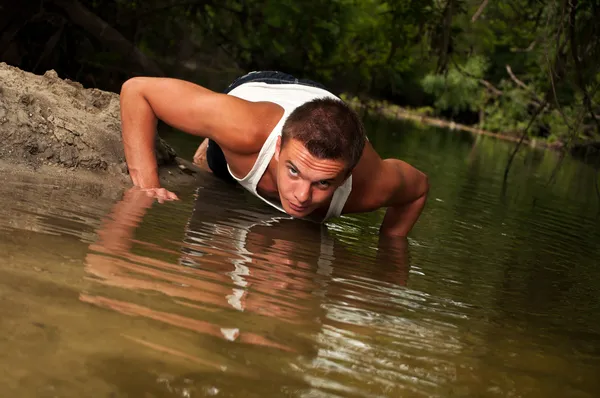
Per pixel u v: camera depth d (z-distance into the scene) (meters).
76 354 1.15
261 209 3.21
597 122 5.47
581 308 2.24
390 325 1.64
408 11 7.26
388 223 3.30
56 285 1.46
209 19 8.77
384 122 13.43
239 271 1.91
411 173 3.24
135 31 7.71
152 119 3.12
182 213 2.67
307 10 8.84
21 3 6.37
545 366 1.54
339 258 2.43
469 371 1.42
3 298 1.33
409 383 1.29
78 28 6.93
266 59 9.50
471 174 6.67
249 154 3.01
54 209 2.23
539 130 18.09
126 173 3.16
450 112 20.89
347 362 1.33
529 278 2.64
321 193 2.61
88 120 3.25
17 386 1.03
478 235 3.51
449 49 7.26
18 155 2.90
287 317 1.55
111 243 1.92
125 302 1.43
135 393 1.07
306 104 2.61
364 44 10.72
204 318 1.43
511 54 20.86
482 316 1.92
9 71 3.26
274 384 1.17
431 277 2.37
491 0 7.87
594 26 5.38
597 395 1.42
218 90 8.59
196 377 1.15
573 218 4.72
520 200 5.23
